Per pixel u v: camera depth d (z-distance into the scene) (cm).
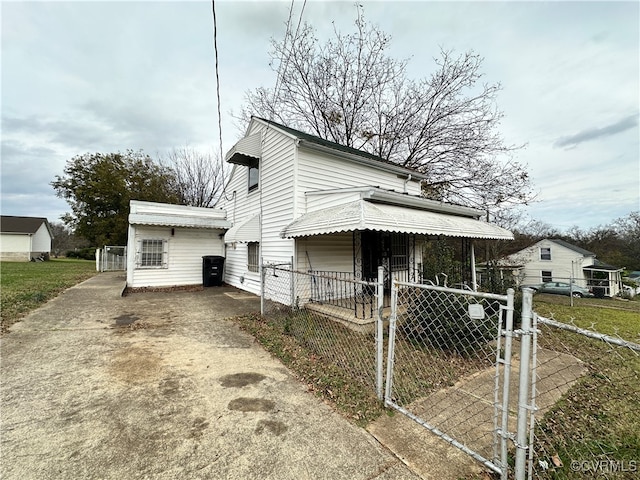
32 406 346
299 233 804
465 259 1223
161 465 253
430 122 1797
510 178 1688
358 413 341
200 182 3041
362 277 1011
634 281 3475
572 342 642
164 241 1342
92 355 514
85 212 2852
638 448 287
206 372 453
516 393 394
